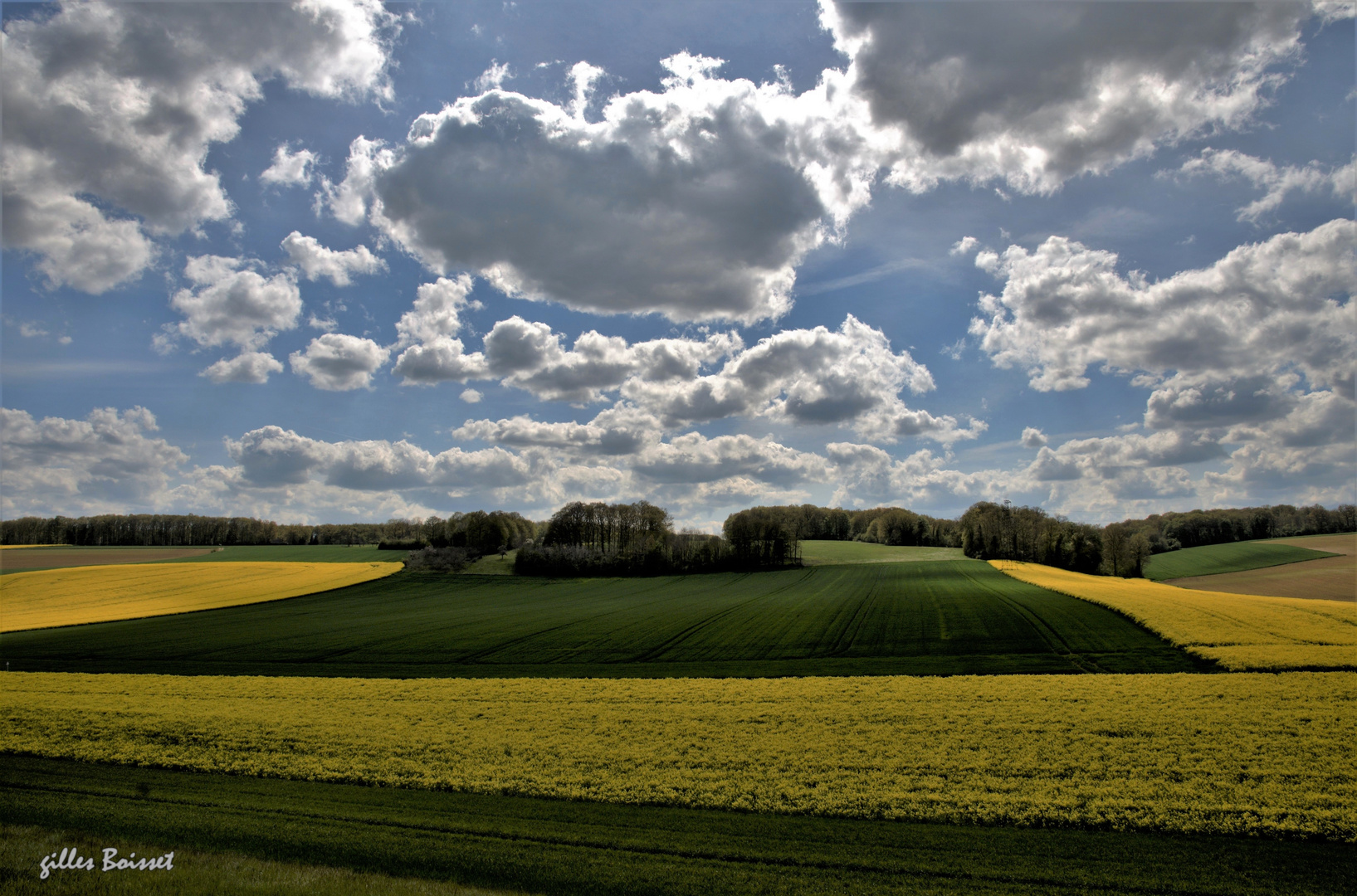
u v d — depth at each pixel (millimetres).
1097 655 30312
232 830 15086
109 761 19250
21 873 13039
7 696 26391
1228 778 16078
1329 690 22000
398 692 26969
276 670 34094
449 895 12070
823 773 17406
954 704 22656
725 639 40188
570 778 17516
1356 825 13820
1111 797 15492
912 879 12828
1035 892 12375
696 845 14203
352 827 15172
